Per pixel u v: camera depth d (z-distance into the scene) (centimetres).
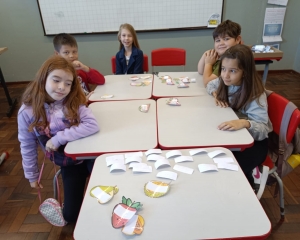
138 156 99
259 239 68
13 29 362
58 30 361
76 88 122
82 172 132
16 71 392
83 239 68
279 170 133
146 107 143
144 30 363
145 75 212
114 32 363
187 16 354
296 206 162
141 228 70
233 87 143
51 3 343
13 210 169
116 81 199
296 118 119
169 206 77
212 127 121
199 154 101
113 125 127
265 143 138
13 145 242
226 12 356
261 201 166
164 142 110
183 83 185
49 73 110
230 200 79
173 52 268
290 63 398
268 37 373
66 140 114
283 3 351
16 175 201
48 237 148
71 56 186
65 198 123
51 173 200
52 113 119
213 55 191
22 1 344
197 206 77
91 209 77
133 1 344
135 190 84
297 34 375
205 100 153
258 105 132
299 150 129
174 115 135
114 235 69
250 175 128
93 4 346
